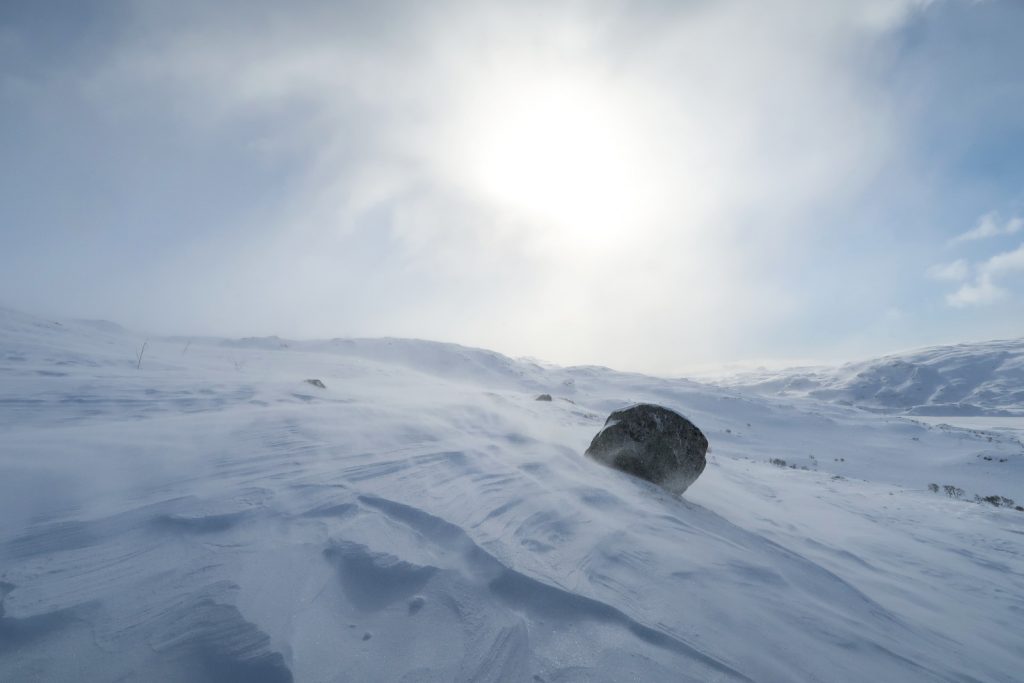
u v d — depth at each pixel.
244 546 2.32
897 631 2.92
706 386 75.62
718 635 2.20
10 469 2.95
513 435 6.19
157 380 9.03
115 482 2.98
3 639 1.56
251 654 1.61
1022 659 3.03
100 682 1.44
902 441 41.12
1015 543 7.24
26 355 12.10
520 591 2.24
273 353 45.22
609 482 4.75
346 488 3.24
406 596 2.09
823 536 5.82
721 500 6.63
